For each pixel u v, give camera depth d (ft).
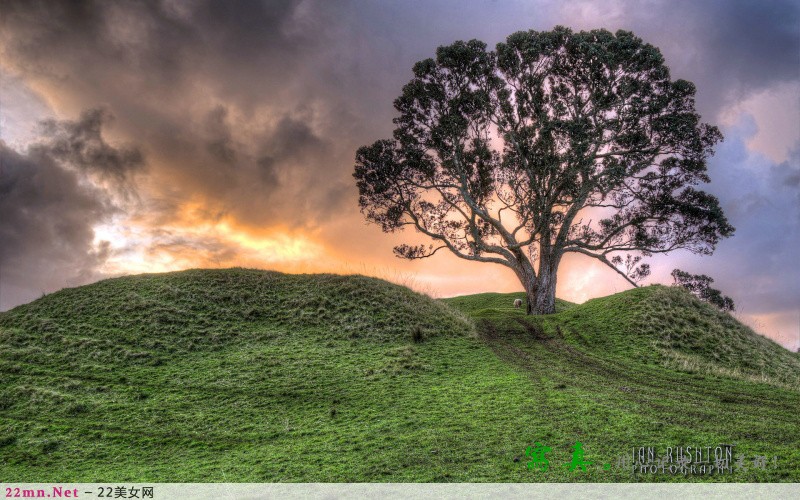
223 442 60.75
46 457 59.21
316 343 97.04
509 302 189.67
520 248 146.41
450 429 57.16
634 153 136.26
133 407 71.82
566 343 100.07
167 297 114.62
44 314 108.58
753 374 85.56
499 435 54.39
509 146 144.46
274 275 130.31
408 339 99.71
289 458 53.47
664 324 102.89
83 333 98.84
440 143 144.77
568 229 145.59
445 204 155.53
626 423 55.42
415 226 155.43
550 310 142.10
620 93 136.46
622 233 147.64
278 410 69.21
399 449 52.75
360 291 119.65
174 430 64.69
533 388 70.44
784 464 43.45
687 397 66.18
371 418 63.62
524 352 93.91
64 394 75.82
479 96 140.67
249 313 109.50
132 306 109.29
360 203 155.74
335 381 78.48
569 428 54.95
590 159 132.77
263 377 80.94
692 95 136.05
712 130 136.15
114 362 87.81
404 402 68.28
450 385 74.28
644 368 82.94
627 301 115.55
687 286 142.82
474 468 47.01
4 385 79.66
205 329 101.60
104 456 58.75
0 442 63.10
